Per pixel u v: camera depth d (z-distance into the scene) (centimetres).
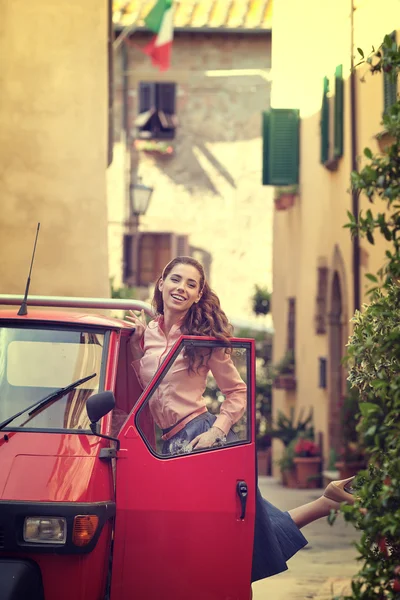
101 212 1244
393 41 614
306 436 2219
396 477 558
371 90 1594
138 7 3278
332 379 2011
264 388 2880
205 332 688
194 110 3284
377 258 1565
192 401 667
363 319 638
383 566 577
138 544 620
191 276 695
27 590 571
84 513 583
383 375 593
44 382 642
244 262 3275
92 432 612
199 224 3275
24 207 1223
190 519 626
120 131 3262
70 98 1248
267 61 3294
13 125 1234
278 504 1750
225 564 630
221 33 3281
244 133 3294
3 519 578
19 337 654
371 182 602
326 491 748
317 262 2147
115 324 667
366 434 580
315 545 1295
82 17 1255
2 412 628
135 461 625
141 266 3256
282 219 2694
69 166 1239
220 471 637
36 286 1212
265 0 3319
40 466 597
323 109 1939
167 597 621
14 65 1241
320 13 1734
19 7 1245
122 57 3247
